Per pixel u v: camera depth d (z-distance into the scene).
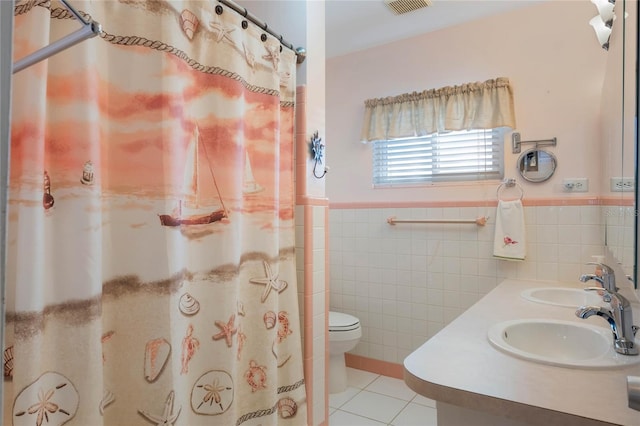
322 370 1.81
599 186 2.04
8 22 0.40
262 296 1.47
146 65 1.05
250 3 1.91
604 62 2.06
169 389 1.04
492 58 2.37
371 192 2.78
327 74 2.98
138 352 1.04
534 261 2.21
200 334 1.24
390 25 2.47
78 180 0.88
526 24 2.27
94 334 0.88
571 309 1.47
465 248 2.42
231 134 1.29
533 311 1.44
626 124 1.03
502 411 0.71
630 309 0.97
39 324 0.80
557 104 2.18
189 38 1.19
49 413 0.83
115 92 1.03
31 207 0.79
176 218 1.08
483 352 0.97
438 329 2.50
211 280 1.26
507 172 2.31
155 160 1.06
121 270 1.04
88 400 0.86
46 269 0.85
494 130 2.39
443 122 2.47
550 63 2.20
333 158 2.94
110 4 1.02
